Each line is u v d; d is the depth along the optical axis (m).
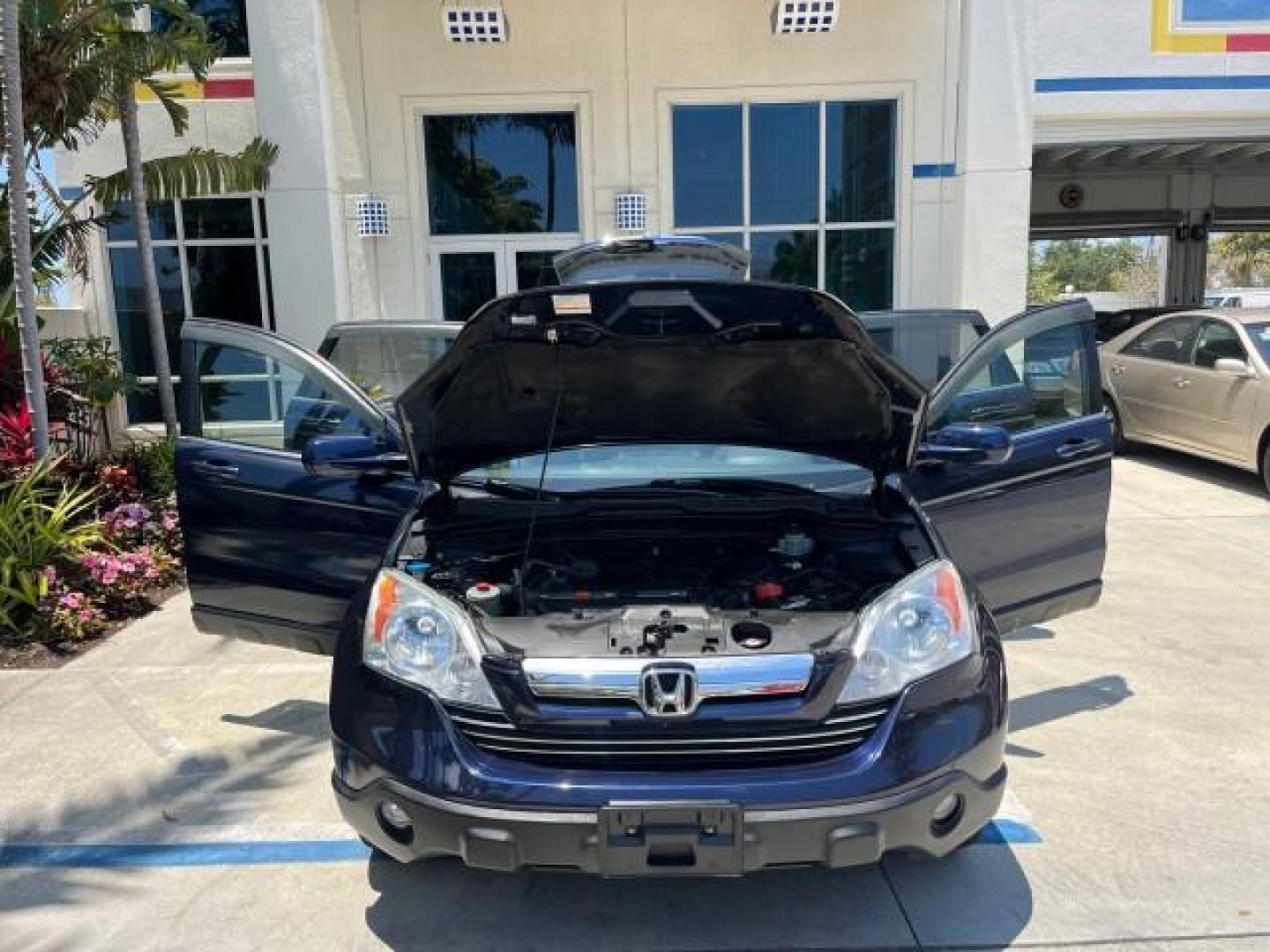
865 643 2.63
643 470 4.01
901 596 2.72
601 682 2.53
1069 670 4.72
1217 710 4.23
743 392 3.54
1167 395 9.45
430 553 3.43
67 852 3.31
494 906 2.98
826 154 10.39
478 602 3.04
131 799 3.65
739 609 3.10
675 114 10.32
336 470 3.68
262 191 9.67
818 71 10.12
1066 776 3.67
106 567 5.93
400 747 2.56
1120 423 10.35
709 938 2.81
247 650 5.27
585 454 4.02
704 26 10.04
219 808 3.57
